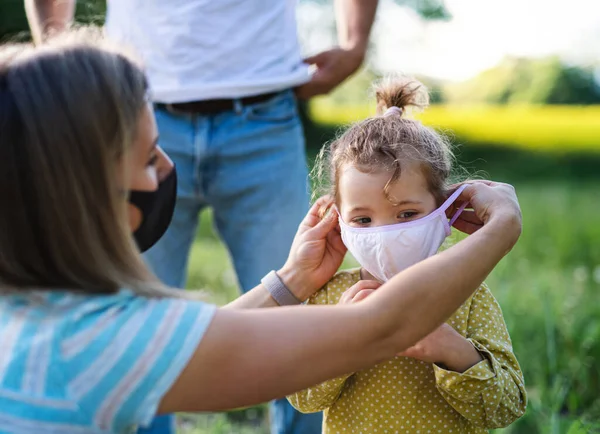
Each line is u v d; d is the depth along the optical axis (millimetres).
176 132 2689
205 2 2607
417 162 1844
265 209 2723
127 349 1375
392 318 1451
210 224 9234
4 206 1409
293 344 1423
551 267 5996
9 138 1404
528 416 2939
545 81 31578
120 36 2738
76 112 1406
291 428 2725
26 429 1347
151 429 2740
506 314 3912
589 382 3439
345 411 1946
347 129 2061
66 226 1405
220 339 1405
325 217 1976
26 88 1419
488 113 27031
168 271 2830
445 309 1490
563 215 8781
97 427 1373
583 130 23469
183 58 2633
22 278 1430
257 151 2688
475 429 1930
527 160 19000
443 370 1752
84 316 1396
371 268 1857
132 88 1485
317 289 1992
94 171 1415
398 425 1890
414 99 2168
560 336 3852
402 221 1845
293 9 2812
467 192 1755
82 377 1362
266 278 1977
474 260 1513
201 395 1412
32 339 1381
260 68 2656
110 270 1432
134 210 1582
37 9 2936
